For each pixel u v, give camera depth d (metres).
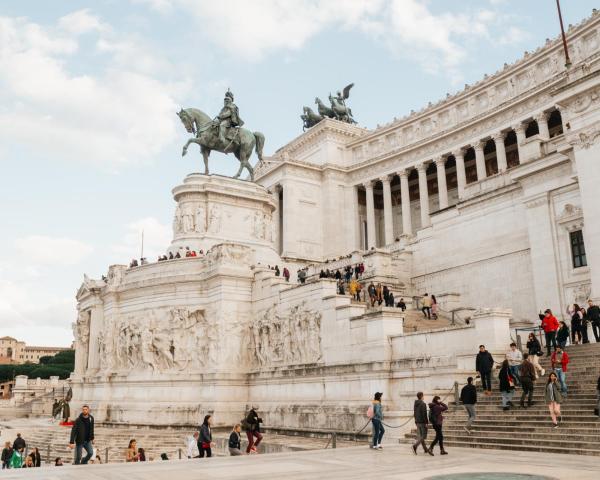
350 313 30.61
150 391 39.66
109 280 45.22
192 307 39.88
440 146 75.25
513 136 72.31
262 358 37.16
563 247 36.97
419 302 44.16
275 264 49.69
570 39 61.97
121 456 30.62
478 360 22.78
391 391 27.62
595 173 33.44
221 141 50.56
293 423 32.50
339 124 86.62
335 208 82.69
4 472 17.69
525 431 19.61
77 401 46.81
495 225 43.16
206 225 48.16
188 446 25.59
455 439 21.00
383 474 15.16
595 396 20.02
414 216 84.69
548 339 25.20
